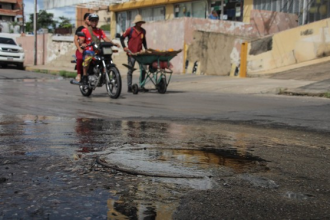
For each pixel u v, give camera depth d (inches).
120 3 1089.4
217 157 106.3
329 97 329.4
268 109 246.2
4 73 667.4
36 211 61.8
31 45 1117.7
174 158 102.1
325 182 84.7
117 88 305.9
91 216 59.9
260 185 80.1
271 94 368.5
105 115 208.2
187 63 653.3
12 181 78.4
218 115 216.1
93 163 94.7
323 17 735.7
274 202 69.6
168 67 374.0
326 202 70.6
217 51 620.7
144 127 165.0
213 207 65.7
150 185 77.0
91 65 319.3
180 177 83.6
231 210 64.7
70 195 69.8
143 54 362.6
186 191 73.9
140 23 375.2
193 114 219.5
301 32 575.8
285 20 772.6
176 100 305.3
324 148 127.0
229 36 632.4
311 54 567.5
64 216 59.8
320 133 160.9
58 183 77.3
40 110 222.4
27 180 79.3
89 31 316.2
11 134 139.1
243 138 142.6
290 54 585.0
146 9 1035.9
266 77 516.7
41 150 110.7
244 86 413.1
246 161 102.7
